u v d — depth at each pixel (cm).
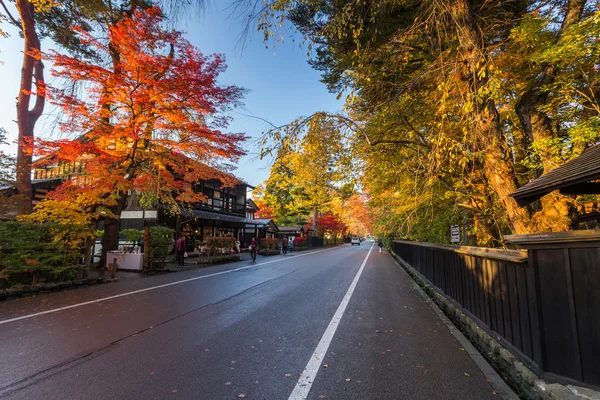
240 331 500
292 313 617
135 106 1061
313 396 296
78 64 928
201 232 2450
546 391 252
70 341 448
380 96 695
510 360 339
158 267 1363
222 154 1247
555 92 526
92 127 1063
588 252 238
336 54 823
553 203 505
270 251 2562
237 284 980
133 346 429
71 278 959
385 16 627
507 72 596
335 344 443
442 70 503
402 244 1795
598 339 228
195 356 395
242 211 3275
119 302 713
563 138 546
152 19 1003
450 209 907
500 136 516
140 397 293
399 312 638
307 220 5159
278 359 387
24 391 303
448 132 546
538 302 291
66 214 993
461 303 575
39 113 1289
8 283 812
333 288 921
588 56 440
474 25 545
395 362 380
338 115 594
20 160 1184
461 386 318
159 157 1246
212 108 1136
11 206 1112
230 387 313
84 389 308
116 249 1453
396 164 761
